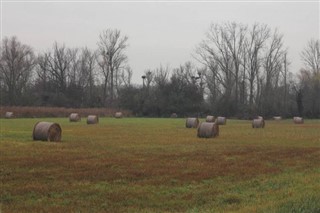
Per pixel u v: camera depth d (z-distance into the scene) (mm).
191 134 44281
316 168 22266
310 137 42625
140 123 69500
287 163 23938
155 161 23703
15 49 125688
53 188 16562
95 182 17875
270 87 113875
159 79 122625
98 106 122188
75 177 18766
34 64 132250
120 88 127375
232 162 23906
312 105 110375
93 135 41719
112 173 19812
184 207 14375
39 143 32500
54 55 133750
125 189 16734
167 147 30938
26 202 14570
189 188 17188
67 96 127312
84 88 133000
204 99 122000
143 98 114312
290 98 119500
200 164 22906
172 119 91062
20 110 91625
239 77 115312
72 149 28938
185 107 111562
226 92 112375
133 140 36375
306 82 119750
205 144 33625
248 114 106188
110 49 134000
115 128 54062
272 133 48594
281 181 18406
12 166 21031
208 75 122312
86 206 14273
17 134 40281
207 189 16969
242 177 19500
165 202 14945
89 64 144750
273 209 12852
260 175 20031
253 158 25750
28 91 125125
